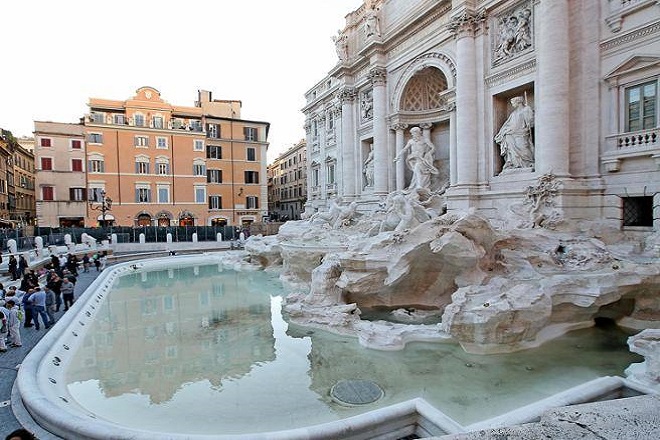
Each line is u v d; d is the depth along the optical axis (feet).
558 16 58.08
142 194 176.24
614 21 55.06
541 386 30.53
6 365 33.04
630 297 41.70
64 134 171.53
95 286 66.28
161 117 180.96
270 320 50.26
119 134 172.14
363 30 108.06
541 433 7.96
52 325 44.83
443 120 91.66
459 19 73.10
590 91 58.23
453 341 39.06
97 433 20.83
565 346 38.17
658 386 26.89
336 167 126.93
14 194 187.32
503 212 66.95
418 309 52.54
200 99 206.28
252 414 27.14
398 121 94.89
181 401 29.14
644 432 7.81
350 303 52.54
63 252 107.76
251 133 203.62
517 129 67.15
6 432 22.74
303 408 27.96
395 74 95.91
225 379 33.01
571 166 60.18
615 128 56.03
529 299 37.24
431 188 89.51
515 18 66.95
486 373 32.96
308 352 38.83
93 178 168.66
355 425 21.93
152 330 46.57
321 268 53.26
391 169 98.27
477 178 73.20
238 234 166.30
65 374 33.71
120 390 31.01
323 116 135.95
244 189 201.46
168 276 85.66
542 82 59.67
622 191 55.36
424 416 23.18
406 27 88.43
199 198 186.50
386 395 29.68
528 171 64.69
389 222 63.46
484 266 49.73
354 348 39.42
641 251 49.93
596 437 7.70
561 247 50.34
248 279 80.69
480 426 22.34
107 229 147.74
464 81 73.00
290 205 261.03
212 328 47.24
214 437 20.31
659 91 51.19
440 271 51.16
